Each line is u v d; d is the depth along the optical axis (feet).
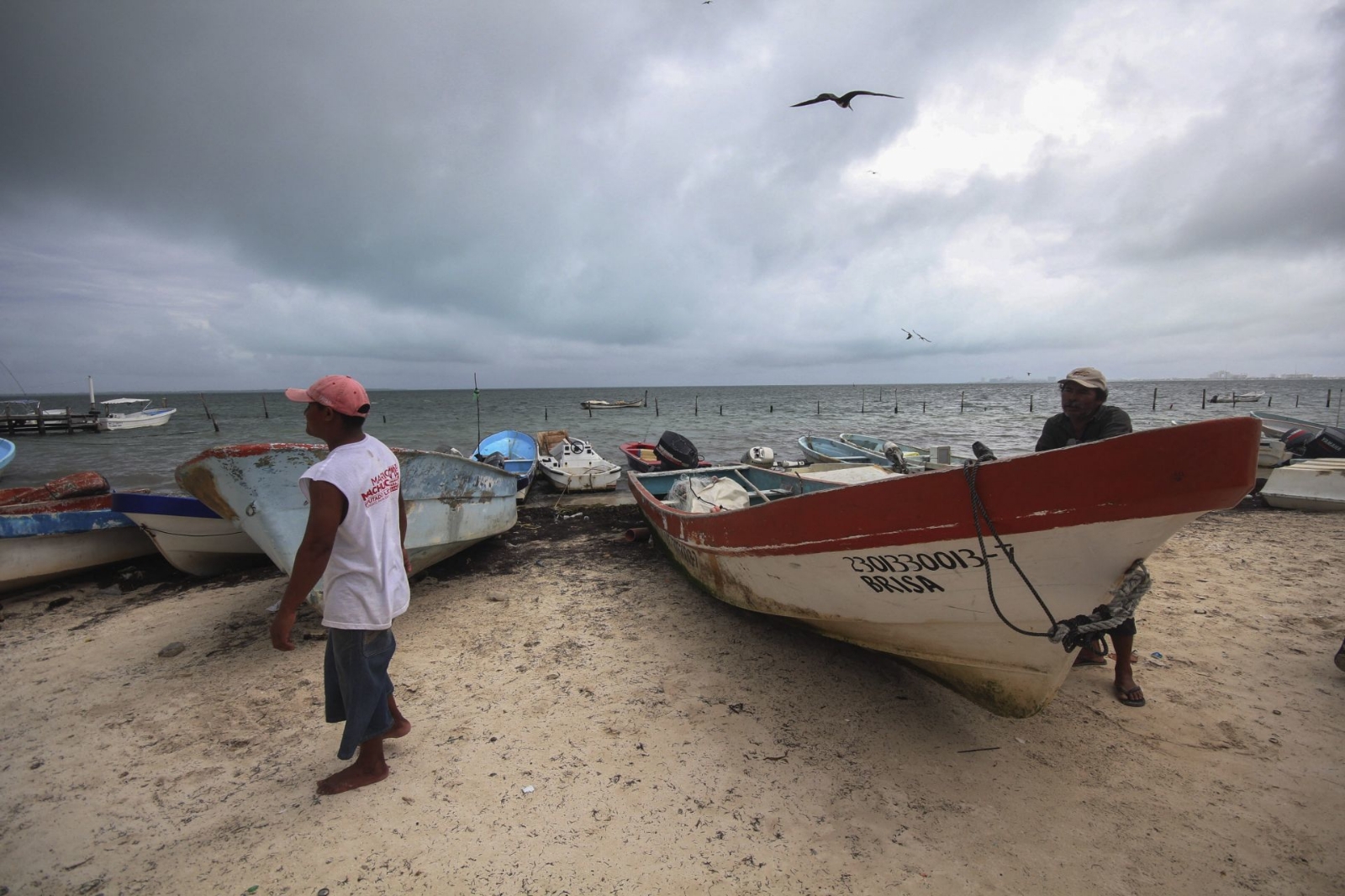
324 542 8.20
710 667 13.82
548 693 12.82
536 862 8.33
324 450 14.92
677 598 18.31
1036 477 8.32
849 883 7.93
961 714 11.82
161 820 9.24
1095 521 8.04
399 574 9.48
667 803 9.46
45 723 11.97
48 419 105.09
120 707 12.52
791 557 12.17
